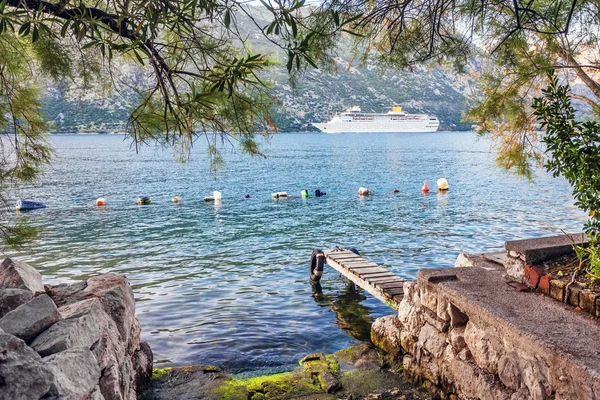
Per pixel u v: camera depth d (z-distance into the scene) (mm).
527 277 4754
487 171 45969
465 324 4871
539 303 4320
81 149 94125
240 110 3498
